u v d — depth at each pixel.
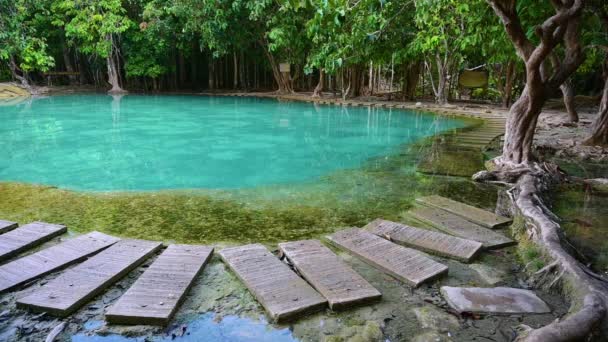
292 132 8.81
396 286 2.44
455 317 2.13
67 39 17.80
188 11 15.58
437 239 3.04
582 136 7.74
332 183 4.76
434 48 12.16
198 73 21.41
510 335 1.99
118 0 16.42
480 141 7.54
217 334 1.98
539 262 2.65
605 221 3.64
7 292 2.29
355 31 4.89
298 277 2.46
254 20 15.18
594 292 2.14
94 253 2.75
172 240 3.05
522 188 4.10
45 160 6.01
